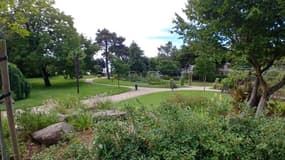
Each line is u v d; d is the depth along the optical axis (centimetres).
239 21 481
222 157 207
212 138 216
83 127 363
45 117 394
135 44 4084
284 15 440
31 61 2303
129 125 234
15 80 1513
